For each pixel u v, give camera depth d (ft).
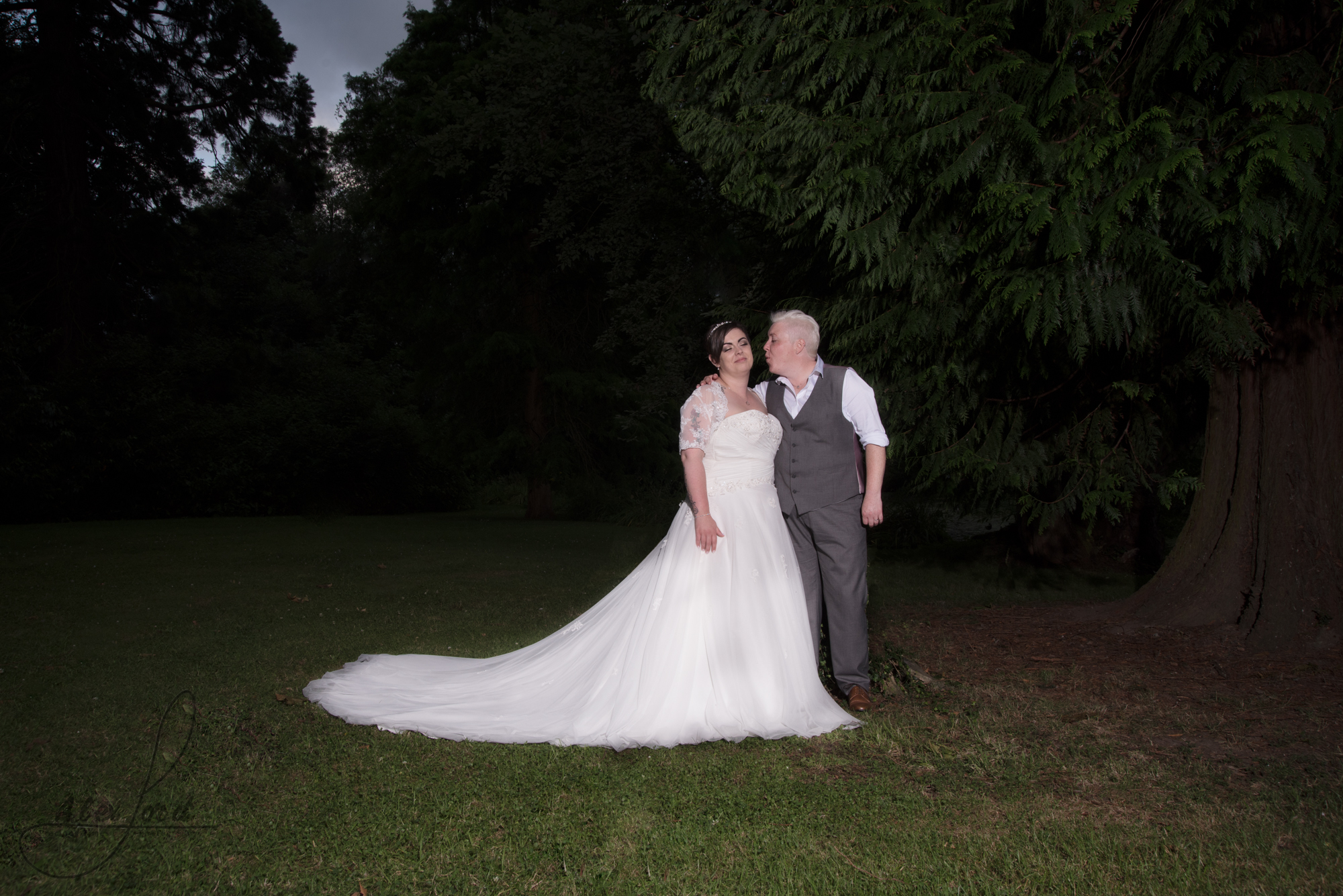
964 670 14.61
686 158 28.35
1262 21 12.32
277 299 93.09
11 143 62.95
